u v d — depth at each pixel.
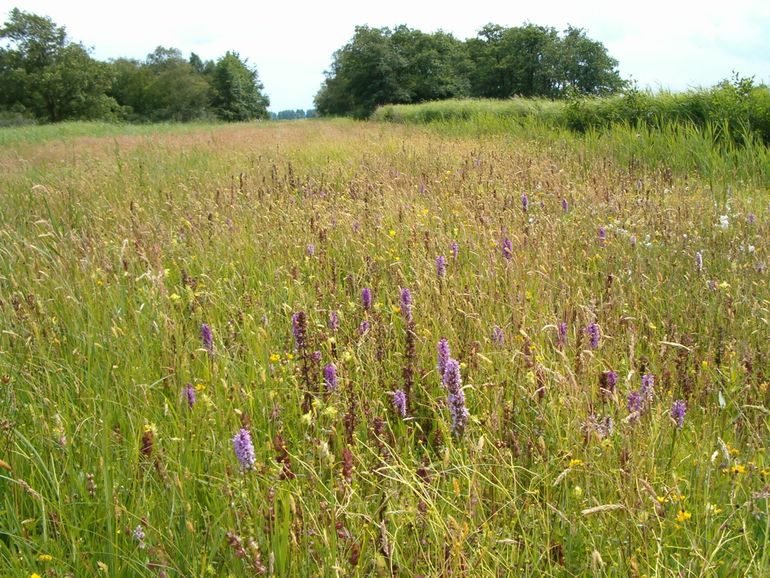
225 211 7.96
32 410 3.08
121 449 2.99
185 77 90.94
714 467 2.85
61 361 3.84
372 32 73.81
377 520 2.60
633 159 11.55
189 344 3.99
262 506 2.45
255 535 2.40
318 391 3.45
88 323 4.28
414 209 7.33
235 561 2.30
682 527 2.52
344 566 2.28
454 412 2.88
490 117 21.31
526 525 2.59
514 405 3.37
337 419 3.21
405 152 13.62
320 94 88.00
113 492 2.56
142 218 7.60
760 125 12.18
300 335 3.62
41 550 2.40
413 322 4.16
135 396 3.38
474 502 2.53
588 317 3.83
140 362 3.79
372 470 2.78
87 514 2.61
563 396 3.14
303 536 2.37
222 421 3.15
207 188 9.95
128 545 2.44
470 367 3.67
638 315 4.47
